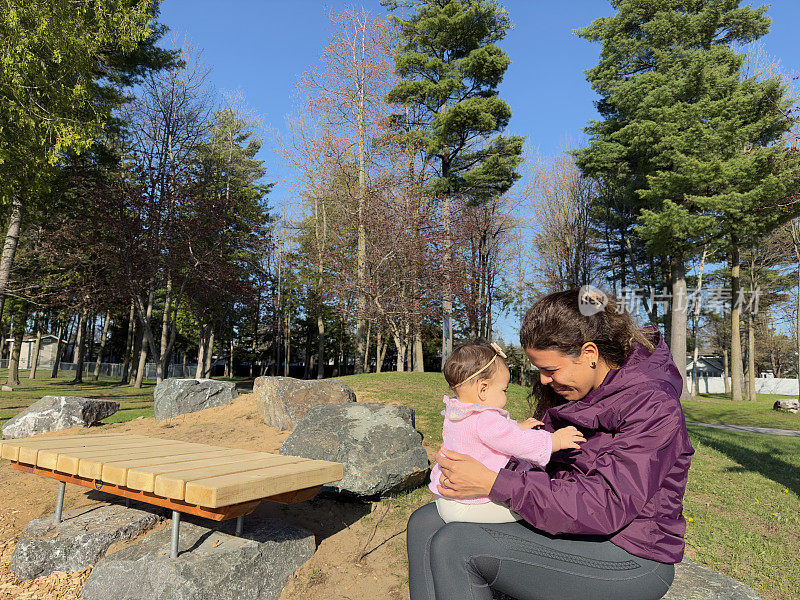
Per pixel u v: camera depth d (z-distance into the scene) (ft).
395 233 66.85
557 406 6.20
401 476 15.08
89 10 37.65
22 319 86.99
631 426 4.97
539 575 4.99
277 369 129.70
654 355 5.53
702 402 88.69
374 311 69.36
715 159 70.38
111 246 63.00
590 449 5.46
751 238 83.61
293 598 11.02
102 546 12.41
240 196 92.17
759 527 17.02
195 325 137.18
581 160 88.58
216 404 27.81
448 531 5.29
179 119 68.64
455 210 76.54
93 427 26.18
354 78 74.49
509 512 5.50
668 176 72.54
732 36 84.43
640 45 83.30
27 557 12.14
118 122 58.59
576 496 4.77
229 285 71.10
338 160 74.38
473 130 75.36
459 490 5.37
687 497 20.25
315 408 18.30
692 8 81.87
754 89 73.26
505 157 75.97
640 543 4.93
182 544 11.23
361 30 74.84
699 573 8.15
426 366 116.57
